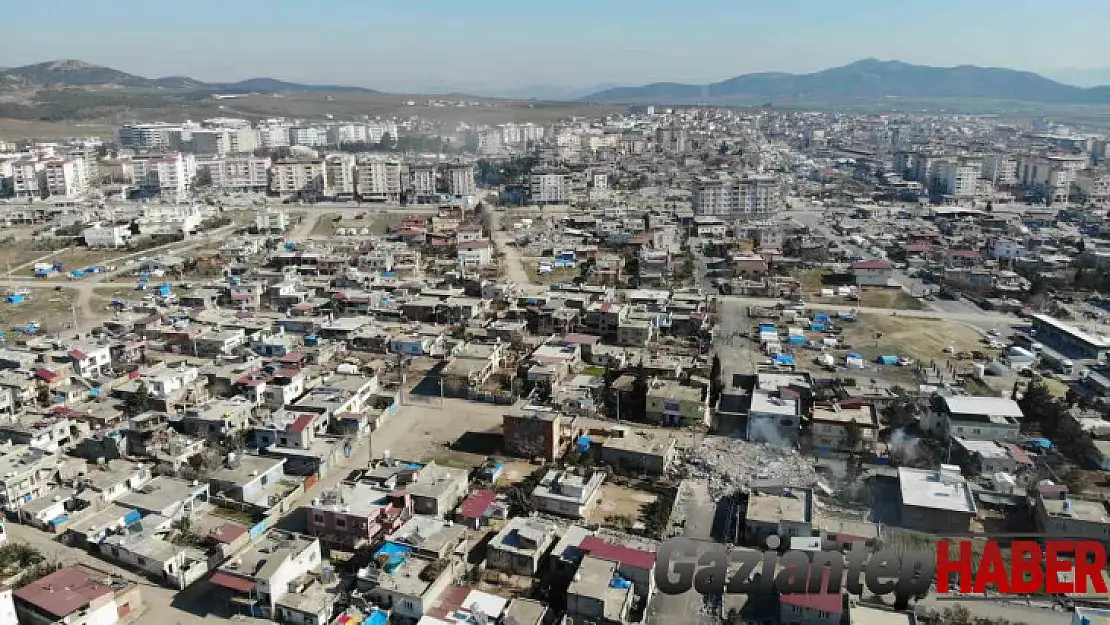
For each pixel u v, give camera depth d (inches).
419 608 3147.1
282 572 3312.0
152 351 6505.9
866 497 4111.7
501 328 6825.8
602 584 3218.5
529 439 4645.7
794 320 7431.1
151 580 3508.9
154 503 3934.5
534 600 3282.5
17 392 5305.1
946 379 5851.4
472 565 3553.2
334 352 6437.0
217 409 4970.5
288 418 4763.8
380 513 3747.5
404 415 5295.3
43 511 3909.9
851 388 5506.9
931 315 7701.8
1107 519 3663.9
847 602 3149.6
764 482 4247.0
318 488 4306.1
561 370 5812.0
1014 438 4621.1
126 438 4682.6
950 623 3139.8
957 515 3769.7
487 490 4202.8
